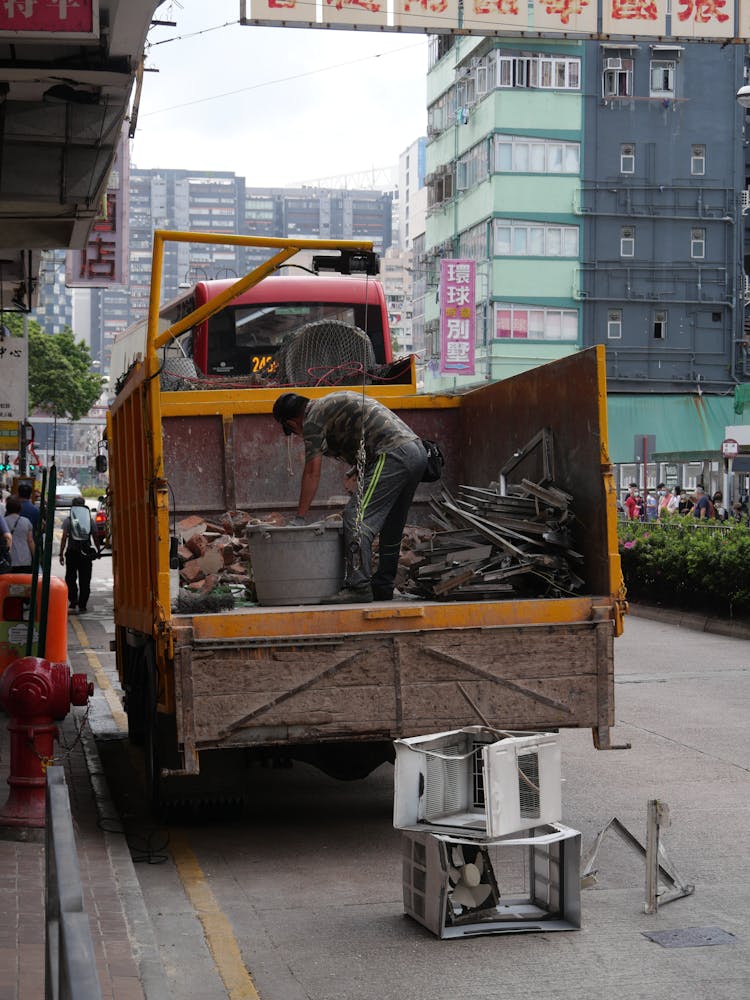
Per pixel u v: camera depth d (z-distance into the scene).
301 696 6.91
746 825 7.74
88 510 22.39
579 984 5.11
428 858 5.82
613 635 7.21
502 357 54.19
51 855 3.05
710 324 54.69
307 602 7.41
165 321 19.02
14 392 25.03
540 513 7.66
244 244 7.51
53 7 9.14
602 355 7.28
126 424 8.79
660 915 6.04
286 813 8.38
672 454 44.38
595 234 54.41
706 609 20.86
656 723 11.44
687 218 54.59
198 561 8.62
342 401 7.83
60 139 13.20
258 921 6.05
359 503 7.57
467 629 7.07
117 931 5.40
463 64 57.81
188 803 7.72
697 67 54.62
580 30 16.78
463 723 7.05
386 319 16.91
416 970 5.30
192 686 6.80
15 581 11.16
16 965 4.77
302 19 15.99
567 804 8.37
